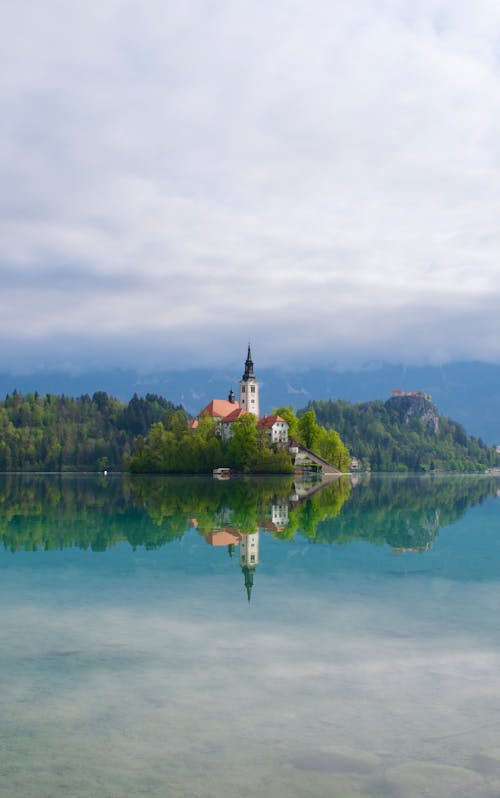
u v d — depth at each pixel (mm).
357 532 47125
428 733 13844
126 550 37906
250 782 11844
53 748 13148
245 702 15422
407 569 32000
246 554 36531
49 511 64438
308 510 66938
